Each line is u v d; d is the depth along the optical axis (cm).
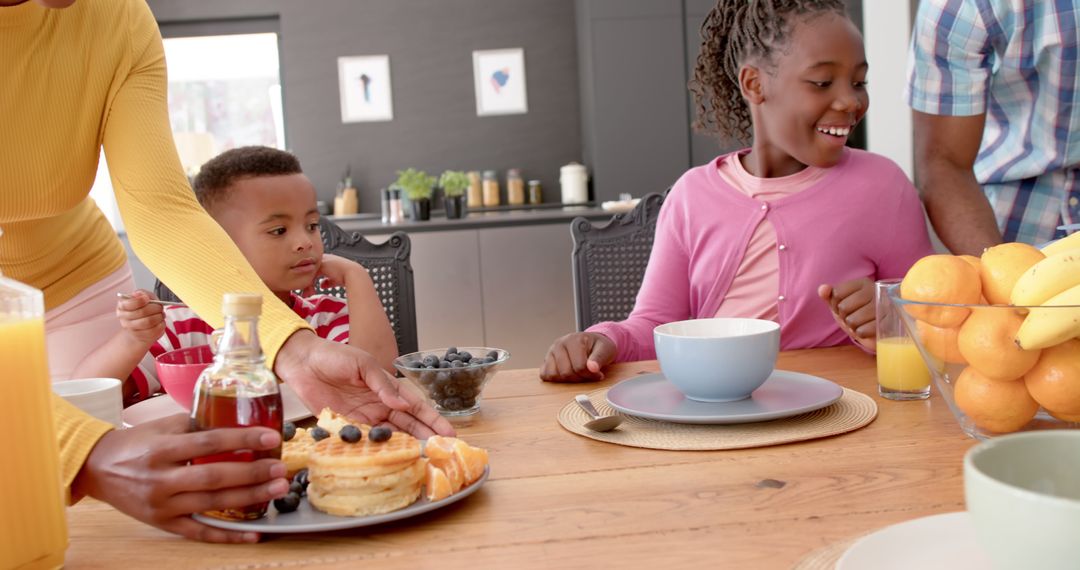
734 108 160
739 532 56
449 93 451
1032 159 148
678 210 154
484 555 55
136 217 95
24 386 54
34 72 103
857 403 88
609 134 405
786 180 146
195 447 59
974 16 136
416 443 64
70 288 142
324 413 73
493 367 94
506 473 72
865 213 142
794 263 143
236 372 63
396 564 55
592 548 55
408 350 182
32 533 54
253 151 159
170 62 446
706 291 151
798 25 131
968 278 72
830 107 132
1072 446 41
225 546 59
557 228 367
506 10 448
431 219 388
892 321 91
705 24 159
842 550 51
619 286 200
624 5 400
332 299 163
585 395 98
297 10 442
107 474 61
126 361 128
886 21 349
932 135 144
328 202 451
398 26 446
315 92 447
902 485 64
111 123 106
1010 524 36
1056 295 66
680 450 75
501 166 455
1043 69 140
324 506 61
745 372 85
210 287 87
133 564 57
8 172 110
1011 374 67
